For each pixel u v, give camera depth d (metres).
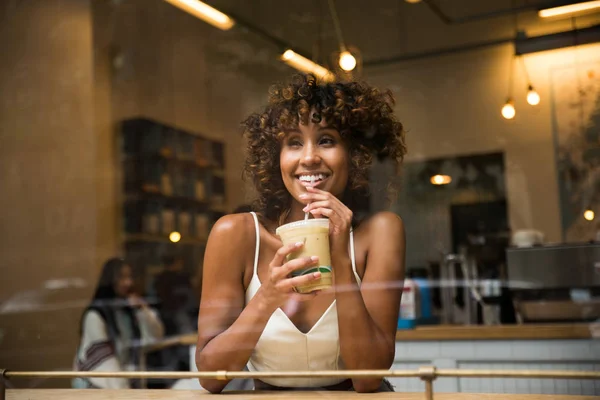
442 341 1.50
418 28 1.91
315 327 0.98
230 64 2.13
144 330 2.02
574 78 1.72
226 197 2.08
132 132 2.74
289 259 0.91
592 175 1.73
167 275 2.16
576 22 1.68
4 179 2.72
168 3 2.50
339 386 0.98
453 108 1.95
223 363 0.99
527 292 1.61
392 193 1.14
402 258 1.08
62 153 2.81
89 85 2.79
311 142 1.11
